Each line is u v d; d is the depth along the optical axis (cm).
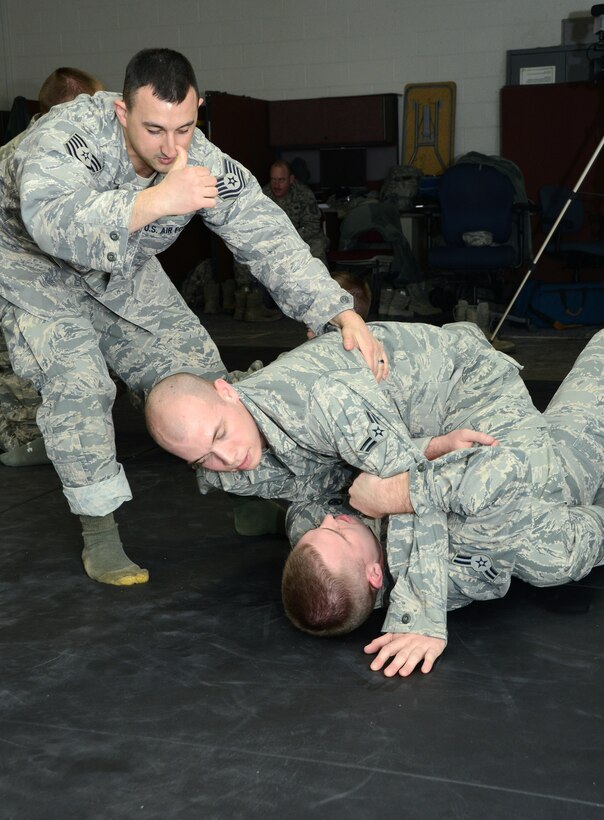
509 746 174
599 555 239
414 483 207
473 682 199
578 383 260
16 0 1073
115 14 1050
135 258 262
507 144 940
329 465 231
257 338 760
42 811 159
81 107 235
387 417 207
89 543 266
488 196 802
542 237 936
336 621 210
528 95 927
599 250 804
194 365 290
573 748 172
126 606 245
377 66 987
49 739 182
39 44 1077
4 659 217
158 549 287
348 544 212
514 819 152
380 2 974
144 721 187
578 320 773
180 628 231
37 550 289
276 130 1009
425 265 948
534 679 200
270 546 288
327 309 243
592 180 923
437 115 968
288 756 173
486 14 944
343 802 158
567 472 238
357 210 880
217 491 345
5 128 1057
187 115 220
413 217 927
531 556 224
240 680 203
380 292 887
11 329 256
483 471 207
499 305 837
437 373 239
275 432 209
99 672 209
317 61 1005
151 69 215
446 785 162
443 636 208
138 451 407
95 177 231
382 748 174
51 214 211
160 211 203
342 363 221
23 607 246
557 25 925
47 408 254
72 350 252
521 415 229
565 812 153
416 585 212
